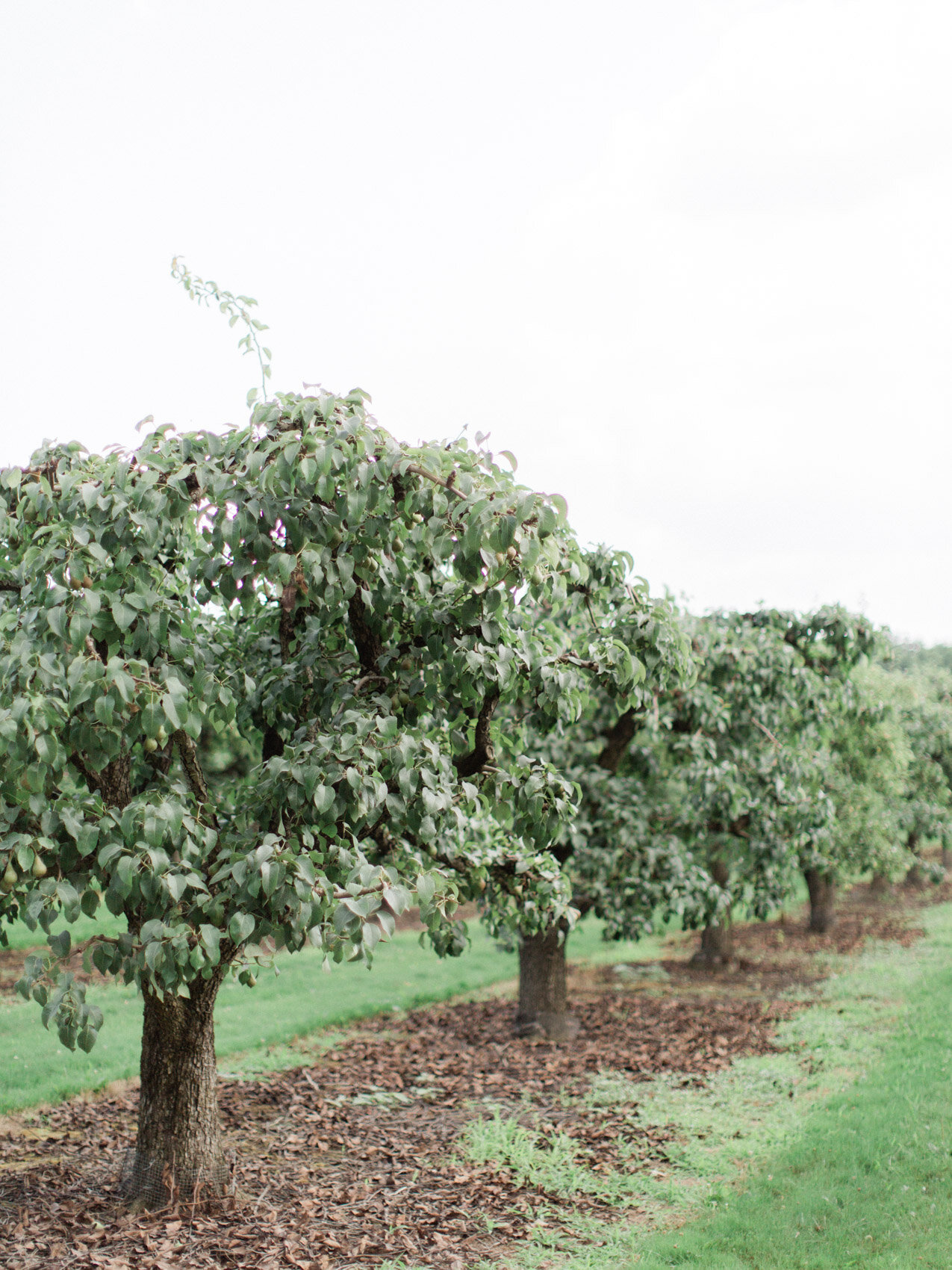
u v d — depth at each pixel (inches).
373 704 242.7
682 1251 245.0
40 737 175.9
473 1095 398.9
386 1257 244.8
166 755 283.4
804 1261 238.7
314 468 194.7
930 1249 237.8
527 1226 267.6
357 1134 345.4
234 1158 307.7
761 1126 349.7
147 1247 239.3
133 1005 532.1
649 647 277.6
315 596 216.1
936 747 981.2
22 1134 333.1
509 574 215.0
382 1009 568.1
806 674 505.4
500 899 370.6
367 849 270.7
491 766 267.3
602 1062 452.1
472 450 225.3
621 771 577.3
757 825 530.9
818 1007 563.5
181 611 238.5
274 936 219.0
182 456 217.5
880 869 799.1
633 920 482.9
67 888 192.2
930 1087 364.2
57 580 189.8
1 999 541.0
